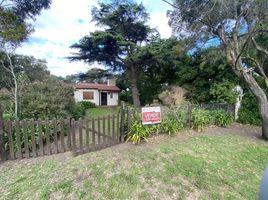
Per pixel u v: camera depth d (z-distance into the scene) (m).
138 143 5.91
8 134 4.66
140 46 18.80
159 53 17.12
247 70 8.38
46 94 7.92
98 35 16.86
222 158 5.29
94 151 5.23
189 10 8.14
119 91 28.64
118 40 17.36
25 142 4.77
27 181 3.77
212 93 12.35
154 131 6.79
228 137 7.45
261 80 10.58
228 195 3.63
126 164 4.47
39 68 15.00
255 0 6.45
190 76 14.59
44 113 7.44
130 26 18.80
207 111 9.66
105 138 5.56
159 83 21.19
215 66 12.85
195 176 4.18
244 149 6.21
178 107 8.37
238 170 4.70
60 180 3.79
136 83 20.72
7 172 4.11
